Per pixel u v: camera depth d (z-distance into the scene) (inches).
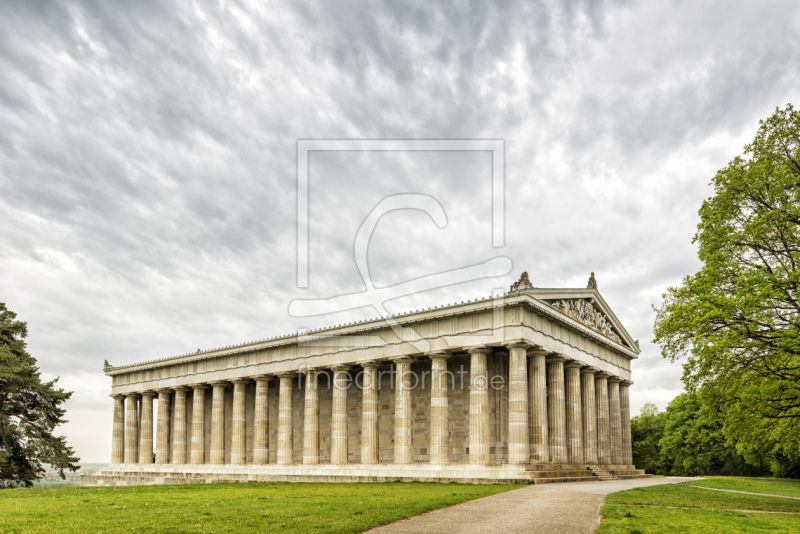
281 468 2984.7
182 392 3791.8
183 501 1493.6
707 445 4229.8
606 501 1437.0
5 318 3629.4
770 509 1411.2
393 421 2957.7
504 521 1089.4
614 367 3206.2
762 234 1521.9
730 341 1416.1
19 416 3558.1
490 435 2632.9
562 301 2684.5
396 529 1007.0
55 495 1825.8
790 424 1616.6
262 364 3287.4
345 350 2881.4
